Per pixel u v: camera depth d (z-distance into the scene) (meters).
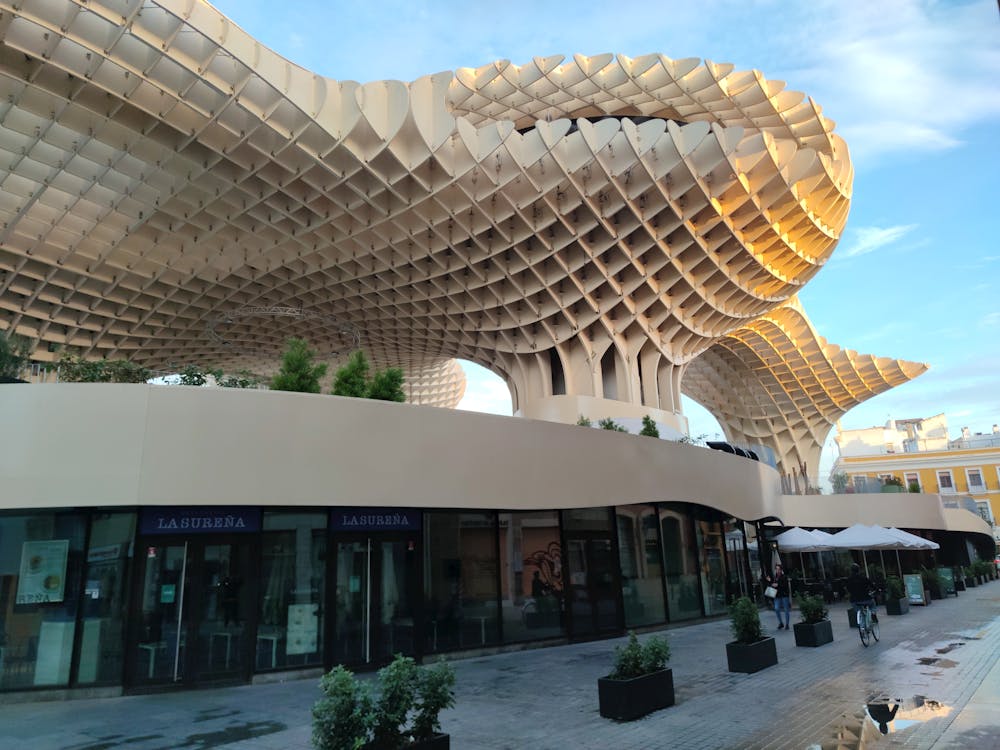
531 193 26.91
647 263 31.38
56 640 9.85
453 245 29.14
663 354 34.84
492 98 27.53
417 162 23.98
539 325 34.06
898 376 56.03
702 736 7.12
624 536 16.50
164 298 32.69
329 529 11.67
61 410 10.12
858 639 14.91
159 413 10.45
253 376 14.43
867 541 22.73
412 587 12.38
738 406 61.47
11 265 28.41
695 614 18.36
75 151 22.42
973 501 41.72
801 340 52.69
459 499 12.90
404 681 5.69
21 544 10.02
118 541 10.36
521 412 35.19
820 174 28.19
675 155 26.02
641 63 24.91
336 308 35.94
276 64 20.56
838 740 6.80
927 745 6.52
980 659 11.59
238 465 10.72
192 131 21.69
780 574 23.47
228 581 10.73
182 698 9.48
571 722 7.84
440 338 38.53
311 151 22.95
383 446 12.14
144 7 17.66
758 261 32.72
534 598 14.16
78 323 33.72
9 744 7.21
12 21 17.42
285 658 10.85
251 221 27.83
